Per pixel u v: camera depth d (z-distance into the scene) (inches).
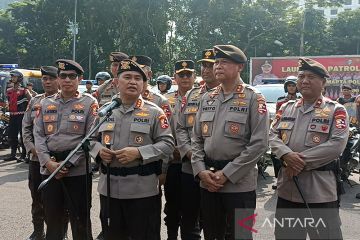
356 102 295.6
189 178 155.6
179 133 156.8
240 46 1268.5
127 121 129.3
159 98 164.6
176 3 1185.4
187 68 173.6
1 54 1414.9
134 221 128.2
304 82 124.3
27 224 196.2
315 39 1444.4
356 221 207.8
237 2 1189.1
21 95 354.6
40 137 152.7
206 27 1203.9
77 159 146.3
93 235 183.9
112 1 1133.7
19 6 1315.2
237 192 124.6
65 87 151.8
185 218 159.2
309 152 120.1
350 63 645.3
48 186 148.3
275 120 134.7
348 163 278.7
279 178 130.0
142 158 124.1
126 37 1189.1
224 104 127.9
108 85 224.5
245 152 122.1
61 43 1334.9
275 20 1245.1
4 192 252.5
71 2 1202.0
